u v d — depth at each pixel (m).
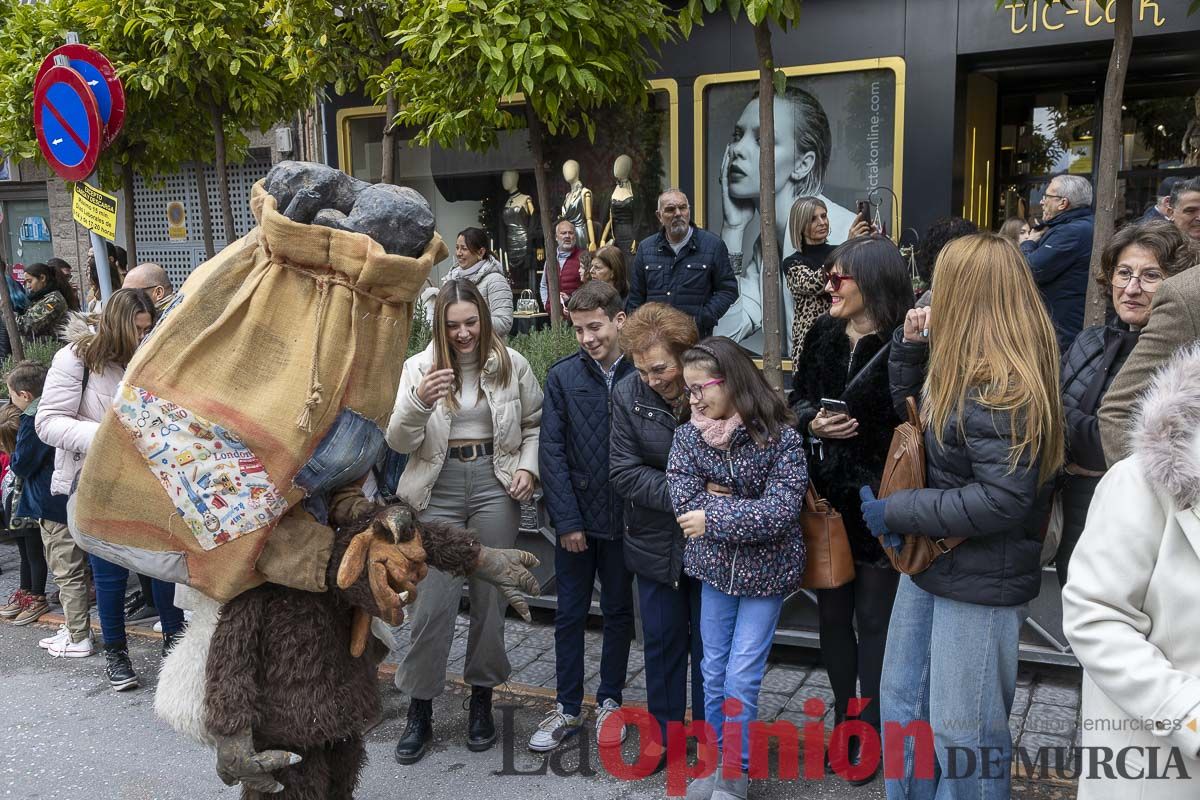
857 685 3.62
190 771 3.60
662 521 3.25
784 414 3.02
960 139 6.44
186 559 2.17
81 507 2.18
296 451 2.13
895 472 2.62
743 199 6.89
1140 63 6.45
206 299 2.18
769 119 3.55
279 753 2.20
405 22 4.82
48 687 4.36
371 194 2.22
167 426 2.12
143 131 6.11
